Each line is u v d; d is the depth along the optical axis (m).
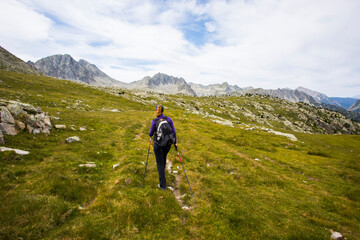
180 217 6.27
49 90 89.56
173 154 14.45
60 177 7.52
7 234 4.25
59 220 5.19
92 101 80.25
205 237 5.39
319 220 7.32
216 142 23.56
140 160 11.73
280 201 8.87
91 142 15.09
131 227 5.39
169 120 8.14
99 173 9.07
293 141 37.31
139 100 145.88
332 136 67.12
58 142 13.39
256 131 45.69
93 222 5.35
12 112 13.10
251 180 11.11
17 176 7.33
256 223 6.34
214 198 7.78
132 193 7.20
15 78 92.38
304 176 14.63
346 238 6.40
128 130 23.05
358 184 13.57
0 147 9.43
